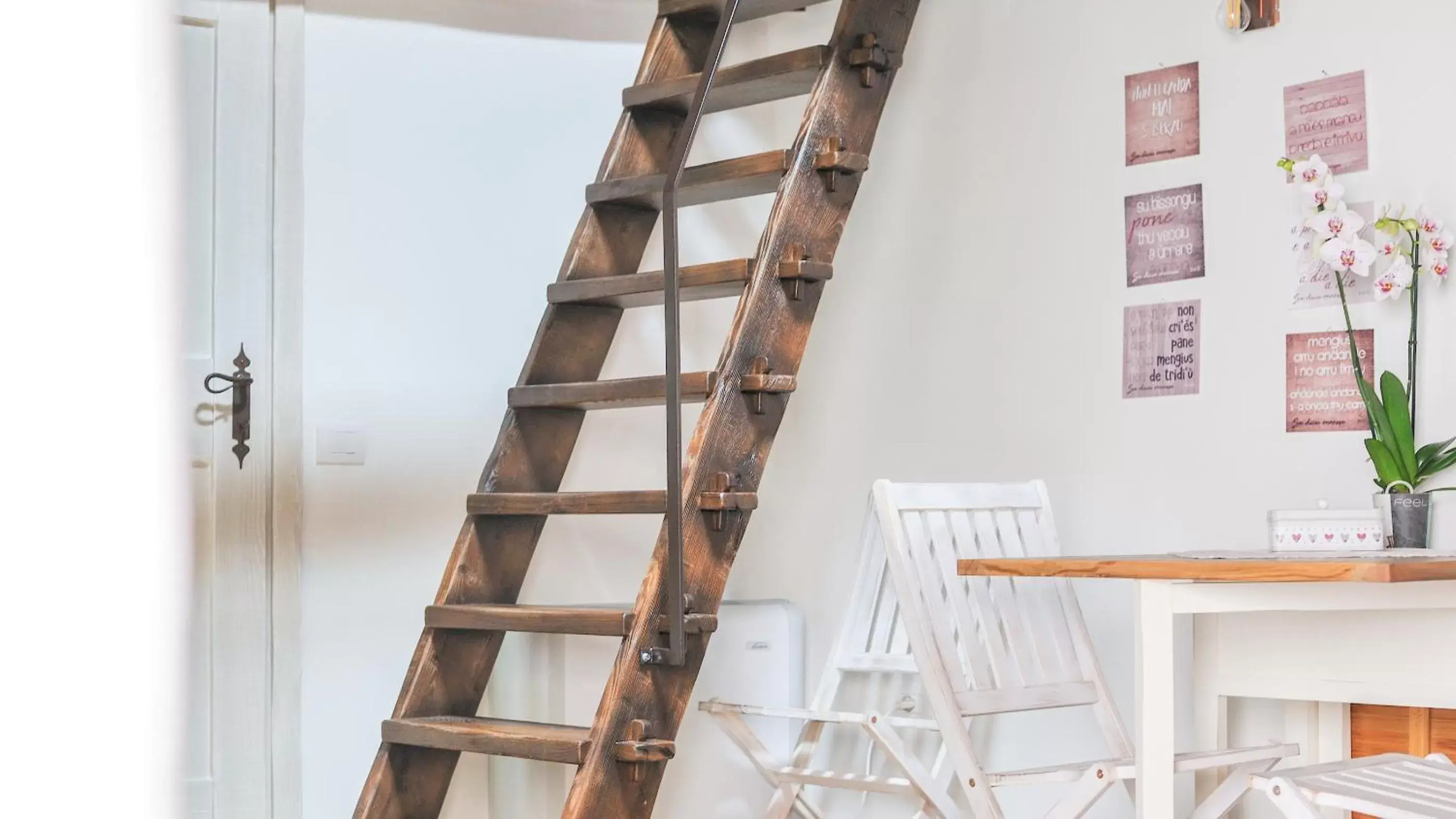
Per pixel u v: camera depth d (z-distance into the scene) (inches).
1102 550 130.2
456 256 137.3
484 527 126.1
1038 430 136.3
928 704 138.6
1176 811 120.5
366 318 130.8
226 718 120.4
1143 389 128.1
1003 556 115.2
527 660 134.6
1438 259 108.5
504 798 134.4
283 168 126.2
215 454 121.6
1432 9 111.3
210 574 120.5
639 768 104.1
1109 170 132.4
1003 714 137.3
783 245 117.3
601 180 135.6
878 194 153.8
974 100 145.0
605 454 147.9
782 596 157.0
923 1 151.6
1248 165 122.1
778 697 144.9
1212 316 123.6
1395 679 95.4
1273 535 101.4
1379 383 112.7
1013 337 139.3
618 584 148.0
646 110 138.7
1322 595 86.0
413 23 135.8
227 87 123.9
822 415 156.3
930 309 147.2
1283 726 112.2
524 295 141.8
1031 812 133.3
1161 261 127.7
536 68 144.2
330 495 127.8
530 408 130.2
